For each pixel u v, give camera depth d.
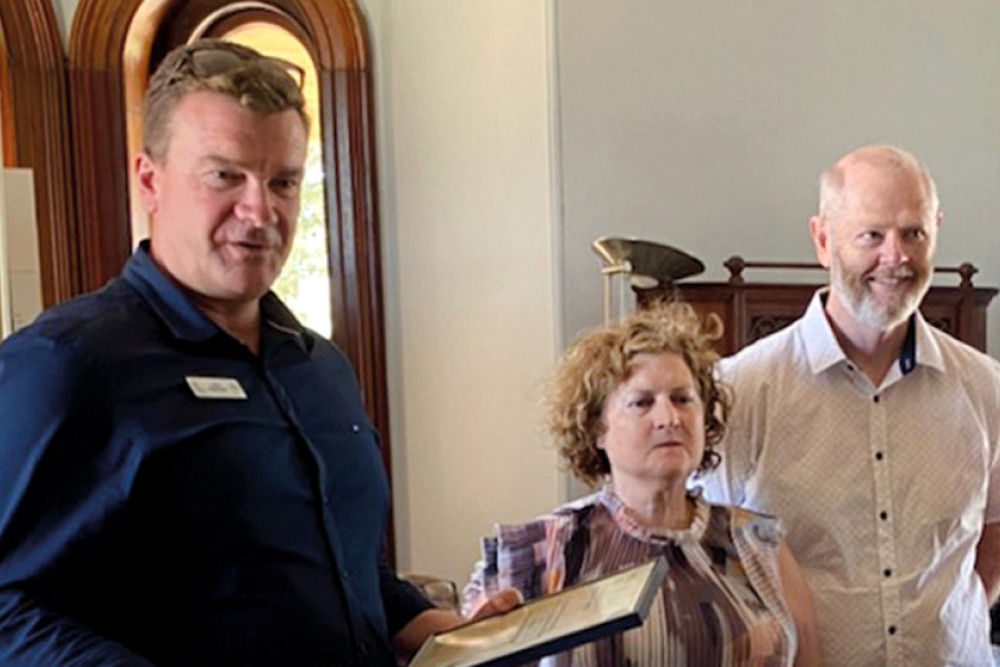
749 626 1.37
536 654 0.98
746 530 1.48
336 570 1.13
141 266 1.09
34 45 3.67
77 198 3.77
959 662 1.71
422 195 3.75
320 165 3.88
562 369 1.58
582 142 3.62
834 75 3.80
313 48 3.84
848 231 1.66
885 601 1.67
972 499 1.73
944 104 3.88
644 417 1.43
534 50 3.61
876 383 1.72
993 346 3.91
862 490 1.70
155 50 4.01
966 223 3.91
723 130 3.73
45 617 0.88
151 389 0.99
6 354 0.95
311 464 1.13
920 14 3.85
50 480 0.91
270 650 1.03
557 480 3.60
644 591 1.06
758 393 1.76
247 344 1.15
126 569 0.96
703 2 3.70
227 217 1.05
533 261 3.63
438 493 3.77
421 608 1.38
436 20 3.70
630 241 3.15
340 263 3.78
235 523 1.01
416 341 3.79
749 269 3.76
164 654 0.98
